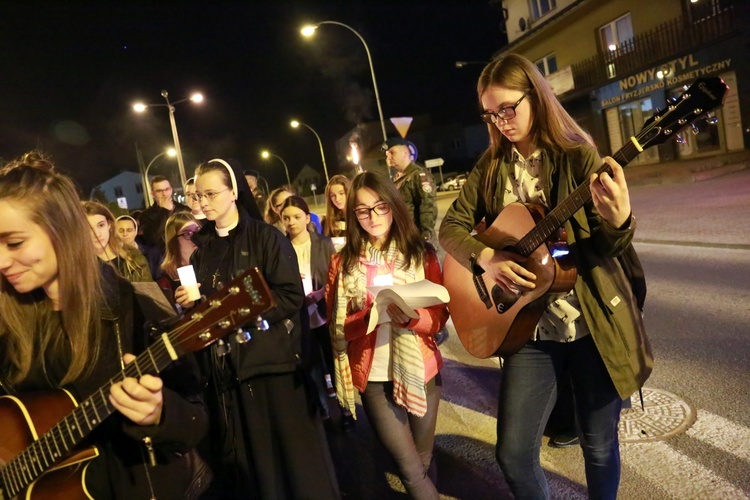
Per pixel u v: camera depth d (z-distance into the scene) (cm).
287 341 253
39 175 159
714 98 173
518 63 208
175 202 637
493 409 393
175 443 155
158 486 170
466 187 249
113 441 168
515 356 218
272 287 256
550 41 2314
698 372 381
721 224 840
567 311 204
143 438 151
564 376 221
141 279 433
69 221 159
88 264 161
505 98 208
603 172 177
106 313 164
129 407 140
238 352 248
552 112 207
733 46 1598
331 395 459
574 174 204
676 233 841
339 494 264
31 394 167
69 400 165
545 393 216
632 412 345
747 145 1620
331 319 269
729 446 296
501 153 230
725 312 482
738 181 1251
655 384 376
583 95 2195
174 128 1997
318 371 402
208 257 279
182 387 174
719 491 264
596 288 199
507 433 217
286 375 253
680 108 177
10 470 165
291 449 251
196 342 145
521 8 2416
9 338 171
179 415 154
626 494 274
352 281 264
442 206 2136
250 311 138
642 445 311
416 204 507
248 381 250
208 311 144
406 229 264
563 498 280
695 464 287
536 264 204
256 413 251
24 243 153
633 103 1997
